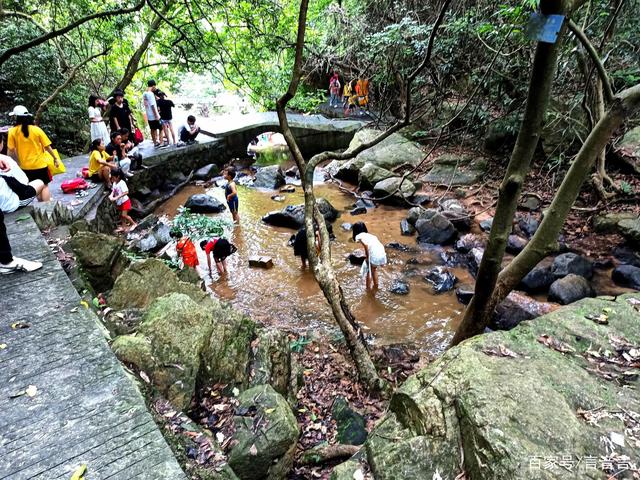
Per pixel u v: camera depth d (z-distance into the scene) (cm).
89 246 465
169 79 1270
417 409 239
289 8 821
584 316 303
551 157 879
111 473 191
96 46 1255
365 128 1275
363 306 600
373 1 1095
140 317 376
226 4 752
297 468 306
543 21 240
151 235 762
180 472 192
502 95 920
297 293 641
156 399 280
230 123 1446
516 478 184
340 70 1338
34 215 500
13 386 239
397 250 759
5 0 927
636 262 636
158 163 1085
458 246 741
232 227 888
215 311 385
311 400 388
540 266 636
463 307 588
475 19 803
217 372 331
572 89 848
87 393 235
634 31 691
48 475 190
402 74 963
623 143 816
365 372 406
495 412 214
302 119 1480
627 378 244
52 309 309
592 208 758
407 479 213
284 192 1106
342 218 916
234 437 276
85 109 1165
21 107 586
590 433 205
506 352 261
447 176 1012
